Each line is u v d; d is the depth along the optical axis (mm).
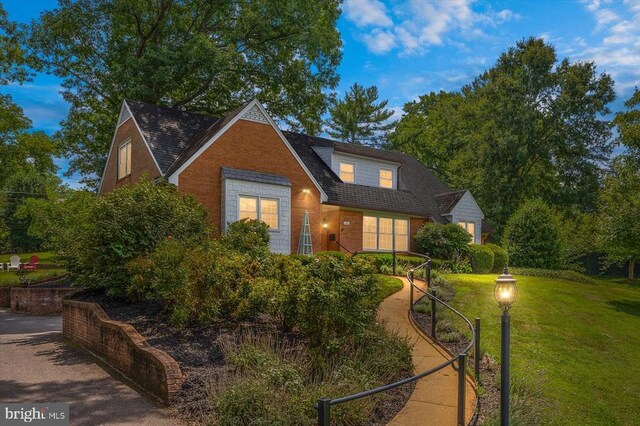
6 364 8984
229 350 7707
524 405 7105
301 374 6926
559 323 13359
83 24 26016
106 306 10898
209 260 9289
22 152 36969
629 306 16875
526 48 41031
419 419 6180
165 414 6293
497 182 39156
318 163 24656
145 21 26719
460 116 44500
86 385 7629
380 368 7367
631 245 17453
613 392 9070
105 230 11266
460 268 22844
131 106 20266
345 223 23141
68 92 28688
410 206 25969
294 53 28031
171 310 10109
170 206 12453
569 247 33125
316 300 7574
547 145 39156
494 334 11180
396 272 19531
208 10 26734
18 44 28000
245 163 18875
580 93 38781
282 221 19375
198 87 27516
